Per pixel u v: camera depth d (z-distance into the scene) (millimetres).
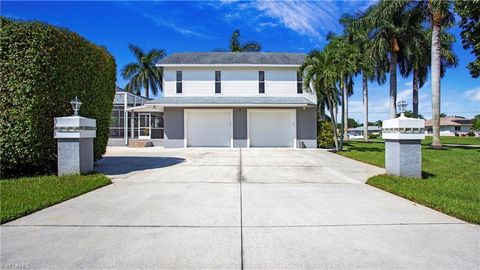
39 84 6637
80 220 3805
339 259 2707
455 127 73062
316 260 2688
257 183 6496
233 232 3391
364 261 2666
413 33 20109
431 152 14352
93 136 7465
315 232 3396
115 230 3441
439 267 2553
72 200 4875
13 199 4633
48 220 3797
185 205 4574
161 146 20891
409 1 18344
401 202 4809
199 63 19016
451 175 7430
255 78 19219
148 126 24266
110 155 13172
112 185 6199
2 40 6402
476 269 2518
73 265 2574
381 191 5695
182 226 3590
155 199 4965
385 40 20125
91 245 2998
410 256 2766
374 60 20797
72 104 6941
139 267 2547
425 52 22328
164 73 19094
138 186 6094
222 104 17266
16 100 6457
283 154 13766
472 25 11453
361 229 3498
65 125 6812
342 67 15039
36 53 6574
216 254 2809
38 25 6684
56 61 6961
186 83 19125
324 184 6422
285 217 3967
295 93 19219
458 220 3848
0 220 3652
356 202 4805
